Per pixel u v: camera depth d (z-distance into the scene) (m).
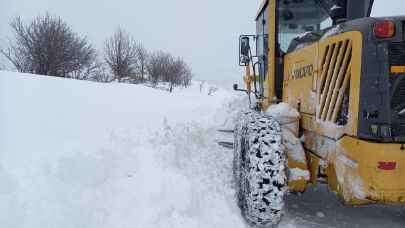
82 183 3.26
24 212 2.69
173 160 3.99
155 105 9.35
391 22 2.53
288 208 4.02
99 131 4.84
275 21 4.48
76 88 8.59
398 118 2.54
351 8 3.28
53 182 3.12
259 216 3.12
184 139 5.01
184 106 10.08
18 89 6.84
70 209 2.88
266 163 3.13
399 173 2.53
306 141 3.56
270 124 3.35
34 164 3.33
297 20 4.53
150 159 3.77
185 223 3.08
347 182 2.76
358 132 2.62
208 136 5.89
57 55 16.33
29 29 16.31
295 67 3.86
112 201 3.19
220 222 3.31
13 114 5.06
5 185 2.88
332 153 2.99
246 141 3.37
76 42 17.52
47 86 7.85
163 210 3.12
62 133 4.53
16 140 3.98
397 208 4.11
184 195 3.32
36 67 16.08
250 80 5.96
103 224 2.92
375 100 2.56
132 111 7.50
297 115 3.59
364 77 2.59
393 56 2.55
